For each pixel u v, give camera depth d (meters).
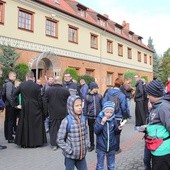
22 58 23.62
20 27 23.47
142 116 12.34
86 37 32.44
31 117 9.46
